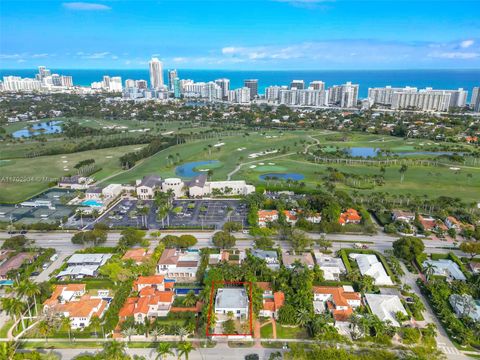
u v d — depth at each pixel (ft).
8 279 554.87
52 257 624.18
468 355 415.23
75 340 437.17
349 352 411.13
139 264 582.35
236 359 408.67
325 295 507.30
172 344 429.79
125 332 431.02
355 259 617.62
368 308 485.97
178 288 537.24
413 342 426.92
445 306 488.44
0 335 444.14
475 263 595.47
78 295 523.70
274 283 530.68
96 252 636.89
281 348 426.10
